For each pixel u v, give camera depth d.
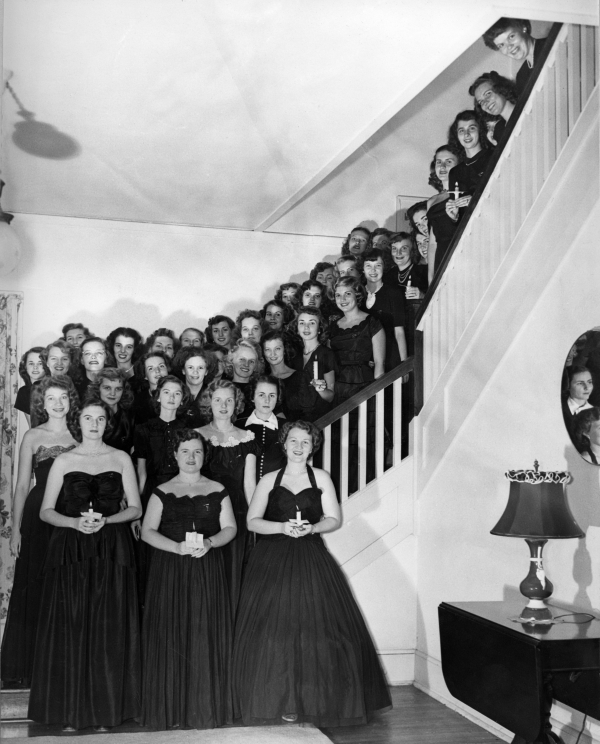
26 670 4.08
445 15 4.14
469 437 4.39
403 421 5.01
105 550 4.12
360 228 5.27
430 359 4.82
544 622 3.21
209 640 4.10
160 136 4.50
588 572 3.46
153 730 3.97
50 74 4.06
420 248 5.36
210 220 4.91
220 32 3.94
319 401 4.99
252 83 4.20
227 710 4.07
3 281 4.55
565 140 3.83
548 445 3.76
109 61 4.06
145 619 4.11
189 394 4.65
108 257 4.73
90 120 4.38
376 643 4.67
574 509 3.57
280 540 4.23
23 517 4.28
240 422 4.66
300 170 4.85
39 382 4.51
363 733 4.00
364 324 5.17
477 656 3.33
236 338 4.93
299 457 4.41
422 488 4.78
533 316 3.92
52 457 4.38
